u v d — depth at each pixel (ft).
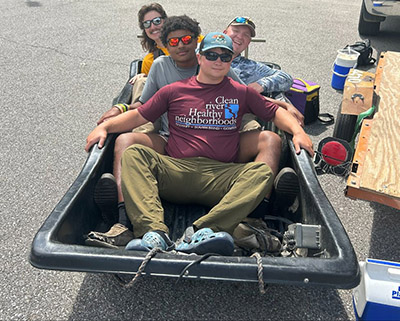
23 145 14.06
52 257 6.44
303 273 6.31
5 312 8.00
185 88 9.23
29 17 27.73
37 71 19.89
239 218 7.59
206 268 6.39
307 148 9.00
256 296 8.26
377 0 22.11
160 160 8.61
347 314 7.98
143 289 8.39
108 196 8.45
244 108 9.36
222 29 24.76
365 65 20.45
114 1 31.42
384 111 10.89
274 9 29.55
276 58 21.33
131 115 9.37
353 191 8.55
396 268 6.97
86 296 8.31
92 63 20.81
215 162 8.80
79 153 13.64
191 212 9.25
